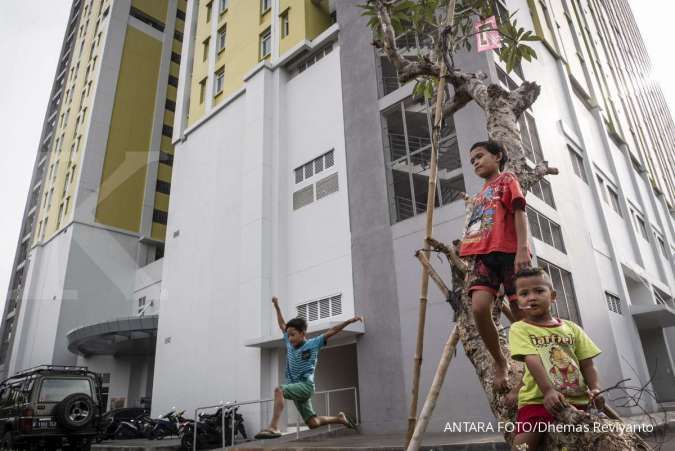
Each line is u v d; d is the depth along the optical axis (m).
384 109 11.25
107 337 17.64
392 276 9.77
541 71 13.20
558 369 1.92
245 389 11.50
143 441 11.50
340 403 11.66
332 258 11.27
